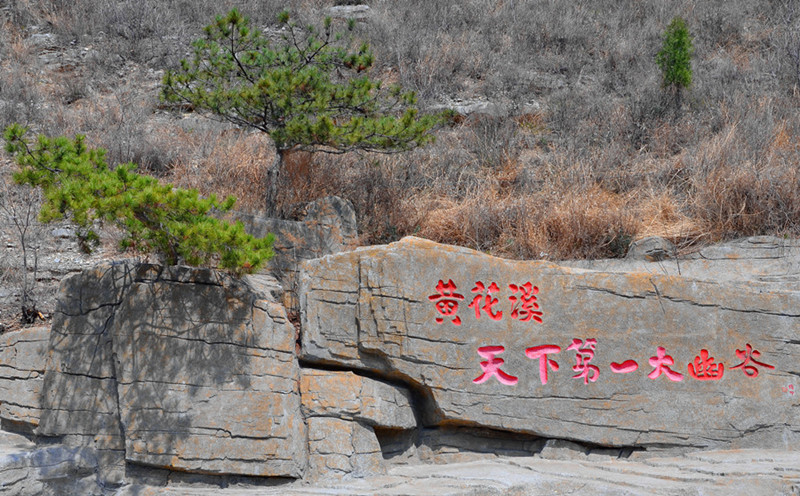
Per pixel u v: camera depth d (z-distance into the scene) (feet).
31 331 18.26
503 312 18.90
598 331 19.47
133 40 37.42
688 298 20.26
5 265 21.85
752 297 20.76
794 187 25.90
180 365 16.70
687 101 33.96
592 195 26.86
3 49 36.04
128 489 16.17
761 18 42.88
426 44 38.32
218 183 26.02
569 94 34.37
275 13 40.34
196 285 17.07
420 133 22.81
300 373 17.35
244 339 16.98
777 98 33.32
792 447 20.12
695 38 40.19
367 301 17.84
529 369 18.84
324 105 22.53
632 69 37.32
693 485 15.87
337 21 39.75
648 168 28.99
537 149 30.94
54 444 16.94
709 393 19.94
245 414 16.60
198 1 40.98
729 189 26.14
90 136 28.68
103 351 17.03
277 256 20.61
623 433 19.17
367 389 17.56
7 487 15.39
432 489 15.23
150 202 15.53
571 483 15.97
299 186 25.61
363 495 14.79
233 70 23.71
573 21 41.24
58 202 15.48
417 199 27.04
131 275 17.16
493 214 25.90
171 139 28.66
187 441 16.35
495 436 19.04
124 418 16.40
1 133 28.45
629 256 24.88
